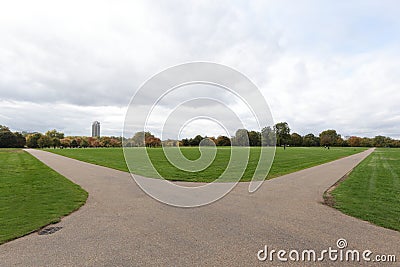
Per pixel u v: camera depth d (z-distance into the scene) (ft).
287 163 65.16
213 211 20.45
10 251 12.94
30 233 15.53
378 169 53.11
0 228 16.37
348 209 21.02
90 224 17.22
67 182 35.19
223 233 15.38
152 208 21.42
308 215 19.30
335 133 322.55
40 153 123.03
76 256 12.28
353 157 96.58
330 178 39.42
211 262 11.61
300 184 33.68
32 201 23.82
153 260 11.79
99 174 43.57
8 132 261.03
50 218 18.48
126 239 14.44
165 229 16.11
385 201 24.03
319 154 111.65
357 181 36.47
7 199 24.67
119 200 24.35
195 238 14.55
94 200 24.38
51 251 12.88
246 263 11.55
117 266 11.23
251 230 15.92
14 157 92.12
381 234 15.37
